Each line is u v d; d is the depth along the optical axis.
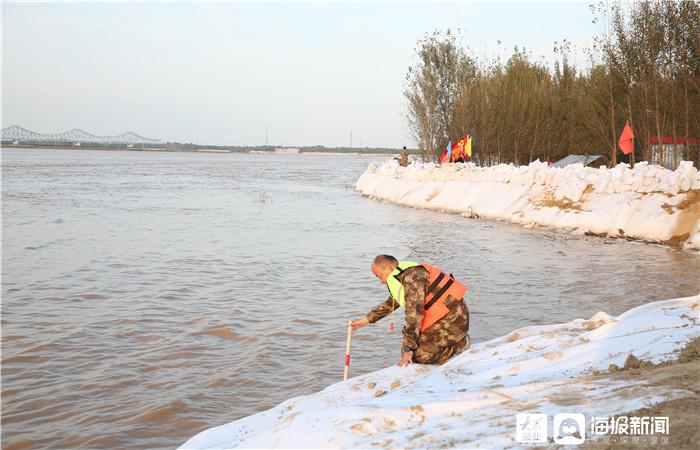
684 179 19.34
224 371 7.44
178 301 10.98
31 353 8.05
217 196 37.31
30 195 34.91
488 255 16.28
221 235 20.03
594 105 36.34
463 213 26.88
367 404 4.16
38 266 14.20
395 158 44.03
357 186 45.84
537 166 25.91
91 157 162.88
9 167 78.12
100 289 11.89
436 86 46.41
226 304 10.77
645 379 3.78
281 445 3.64
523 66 46.19
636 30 31.75
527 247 17.75
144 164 108.56
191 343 8.53
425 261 15.32
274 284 12.58
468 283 12.65
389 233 20.98
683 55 29.97
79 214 25.58
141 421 6.07
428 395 4.26
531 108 43.47
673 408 3.23
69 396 6.68
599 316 5.95
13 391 6.81
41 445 5.59
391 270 5.86
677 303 5.59
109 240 18.45
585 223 20.91
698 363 3.91
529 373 4.50
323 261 15.39
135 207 29.23
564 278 13.16
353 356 8.03
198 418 6.14
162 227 21.83
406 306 5.63
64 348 8.28
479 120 44.16
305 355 8.05
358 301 11.16
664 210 19.03
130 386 6.97
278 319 9.81
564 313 10.19
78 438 5.71
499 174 28.06
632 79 32.53
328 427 3.72
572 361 4.54
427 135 46.50
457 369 4.87
